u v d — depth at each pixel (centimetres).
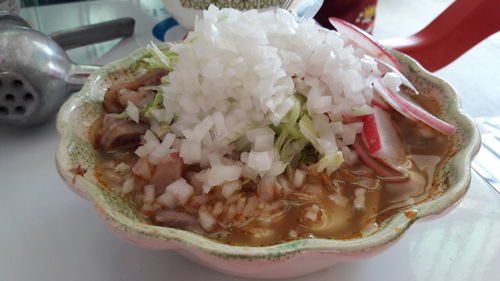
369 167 15
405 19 33
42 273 14
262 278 14
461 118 16
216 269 14
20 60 19
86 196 13
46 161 19
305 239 12
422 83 19
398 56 20
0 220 16
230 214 14
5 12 22
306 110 15
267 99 14
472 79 25
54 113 21
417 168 15
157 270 14
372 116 16
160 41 29
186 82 15
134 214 14
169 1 27
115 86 18
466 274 14
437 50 24
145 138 16
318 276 14
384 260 15
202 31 15
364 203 14
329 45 16
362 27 29
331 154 14
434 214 12
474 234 16
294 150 15
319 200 14
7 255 15
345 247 11
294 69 15
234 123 15
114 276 14
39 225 16
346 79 15
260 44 15
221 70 14
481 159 20
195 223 13
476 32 24
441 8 35
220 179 14
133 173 15
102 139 16
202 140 14
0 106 19
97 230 16
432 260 15
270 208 14
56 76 20
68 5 34
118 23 28
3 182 18
